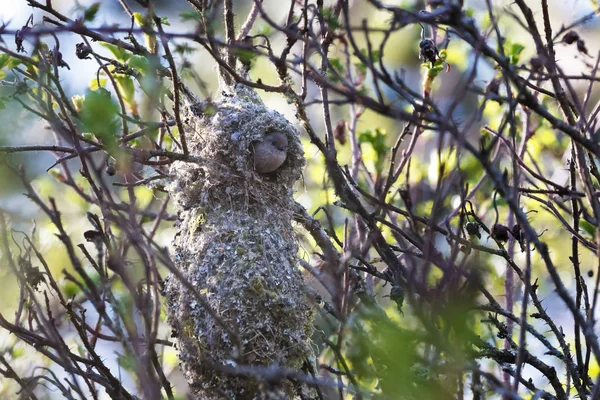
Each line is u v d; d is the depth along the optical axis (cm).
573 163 791
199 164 891
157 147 888
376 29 572
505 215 1091
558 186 746
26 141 970
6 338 1006
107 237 685
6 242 697
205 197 918
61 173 1052
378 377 625
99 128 582
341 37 867
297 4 973
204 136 938
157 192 1171
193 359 869
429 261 609
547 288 1194
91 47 930
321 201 1182
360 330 672
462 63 1120
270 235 910
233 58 970
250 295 866
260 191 928
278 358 858
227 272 875
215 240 895
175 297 900
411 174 1148
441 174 607
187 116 957
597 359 615
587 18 730
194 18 718
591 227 931
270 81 1222
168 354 1131
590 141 643
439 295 601
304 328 891
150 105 849
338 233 1106
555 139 1154
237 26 1015
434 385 601
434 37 945
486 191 1133
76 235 1145
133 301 636
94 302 620
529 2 1199
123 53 906
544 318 788
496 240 789
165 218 1019
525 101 634
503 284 1118
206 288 872
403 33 1320
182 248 915
